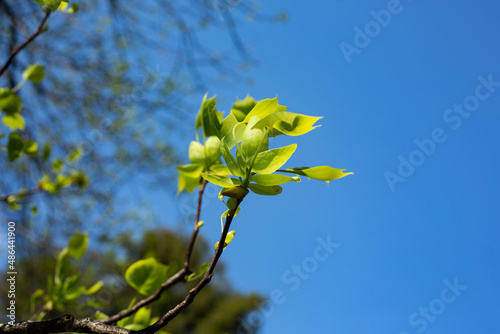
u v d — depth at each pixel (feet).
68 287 5.80
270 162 3.08
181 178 5.18
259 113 3.22
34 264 18.29
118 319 4.85
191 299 3.04
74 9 5.78
